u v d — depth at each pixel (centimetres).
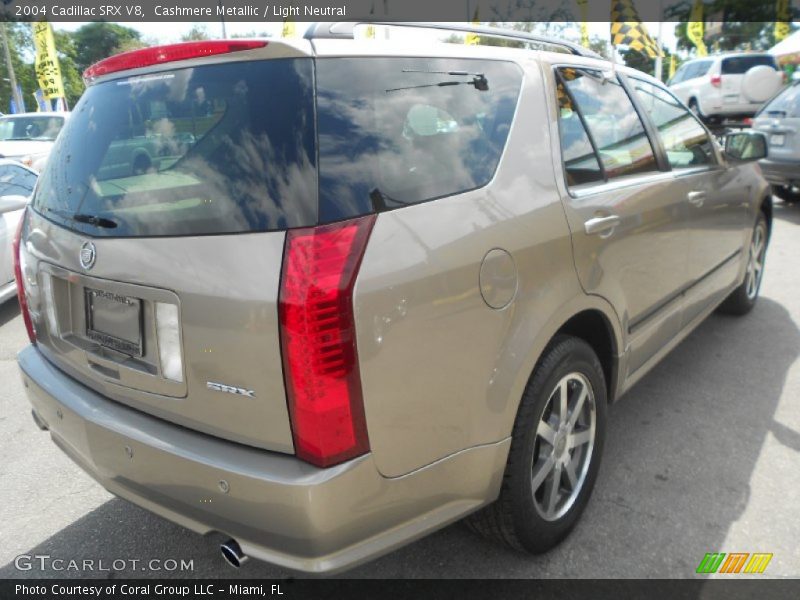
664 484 289
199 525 193
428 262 183
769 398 366
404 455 184
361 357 170
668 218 311
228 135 182
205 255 177
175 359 188
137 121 203
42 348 253
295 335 164
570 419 249
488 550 253
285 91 179
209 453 182
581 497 260
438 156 201
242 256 171
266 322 167
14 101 3634
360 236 171
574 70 278
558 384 234
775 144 858
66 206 224
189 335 181
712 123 1576
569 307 233
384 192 181
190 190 184
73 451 232
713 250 380
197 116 190
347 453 172
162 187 190
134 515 288
